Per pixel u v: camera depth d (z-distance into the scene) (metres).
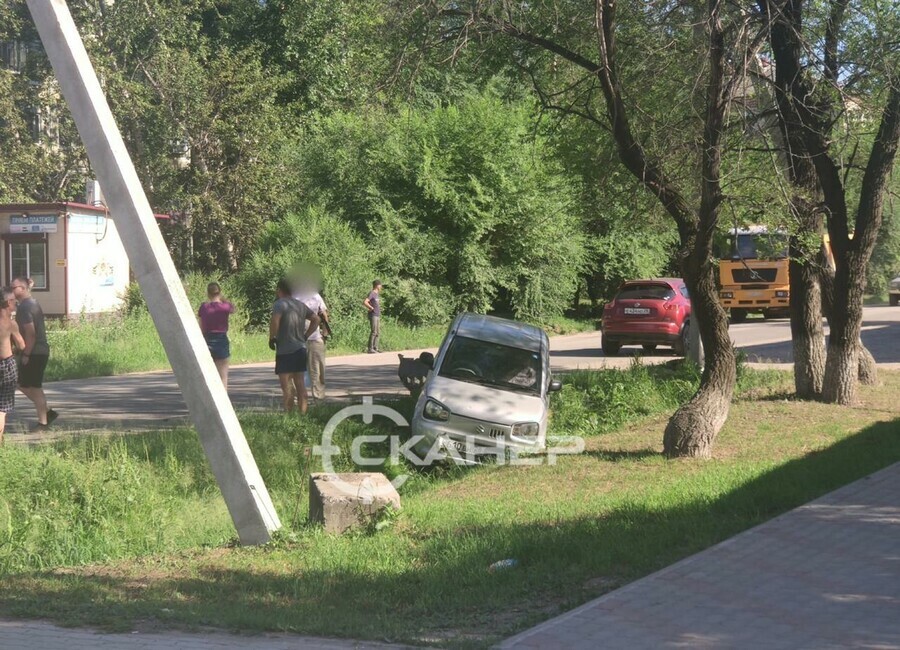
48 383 20.00
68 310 30.61
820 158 14.75
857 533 7.55
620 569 6.96
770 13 11.27
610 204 17.11
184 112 38.00
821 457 11.14
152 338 24.98
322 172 35.62
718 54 11.08
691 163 13.03
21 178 38.62
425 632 5.73
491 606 6.24
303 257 30.48
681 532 7.91
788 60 13.26
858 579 6.36
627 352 27.89
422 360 14.10
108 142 8.27
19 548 8.26
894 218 40.09
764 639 5.26
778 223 11.83
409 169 34.56
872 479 9.64
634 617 5.65
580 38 13.37
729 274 39.47
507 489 10.43
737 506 8.79
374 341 28.84
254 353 25.64
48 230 30.50
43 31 8.25
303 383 14.84
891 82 12.89
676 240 41.91
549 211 35.34
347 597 6.54
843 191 15.28
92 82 8.30
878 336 29.62
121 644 5.49
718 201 11.49
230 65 38.41
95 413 15.66
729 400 12.07
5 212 30.52
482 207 35.16
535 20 13.28
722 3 11.09
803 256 14.37
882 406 15.52
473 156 35.06
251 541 8.33
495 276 35.59
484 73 14.38
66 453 11.05
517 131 34.81
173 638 5.60
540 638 5.32
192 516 9.86
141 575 7.32
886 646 5.13
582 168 17.19
